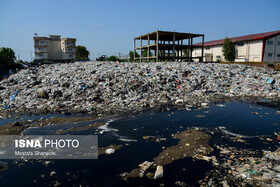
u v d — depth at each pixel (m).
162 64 21.02
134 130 8.16
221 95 15.59
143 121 9.31
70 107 11.86
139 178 4.82
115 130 8.15
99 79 14.90
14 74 17.95
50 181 4.74
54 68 19.23
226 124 8.87
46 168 5.34
